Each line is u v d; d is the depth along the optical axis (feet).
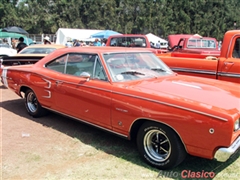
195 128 9.94
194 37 33.96
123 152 12.94
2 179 10.71
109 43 36.65
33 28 204.13
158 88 12.01
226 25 246.06
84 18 224.53
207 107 9.95
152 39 110.52
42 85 16.28
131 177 10.76
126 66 13.96
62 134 15.19
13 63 23.03
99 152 12.96
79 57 14.66
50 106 16.17
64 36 105.29
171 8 235.20
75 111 14.39
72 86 14.26
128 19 228.63
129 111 11.65
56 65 16.06
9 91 26.40
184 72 19.92
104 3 219.20
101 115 12.96
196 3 240.12
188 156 12.50
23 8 204.23
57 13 214.28
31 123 16.98
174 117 10.34
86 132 15.52
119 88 12.25
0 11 198.59
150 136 11.48
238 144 10.00
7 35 99.09
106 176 10.85
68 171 11.25
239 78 17.28
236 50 17.65
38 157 12.43
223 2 247.50
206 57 21.76
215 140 9.64
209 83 13.55
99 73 13.39
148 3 225.35
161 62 16.11
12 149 13.25
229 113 9.65
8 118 17.94
